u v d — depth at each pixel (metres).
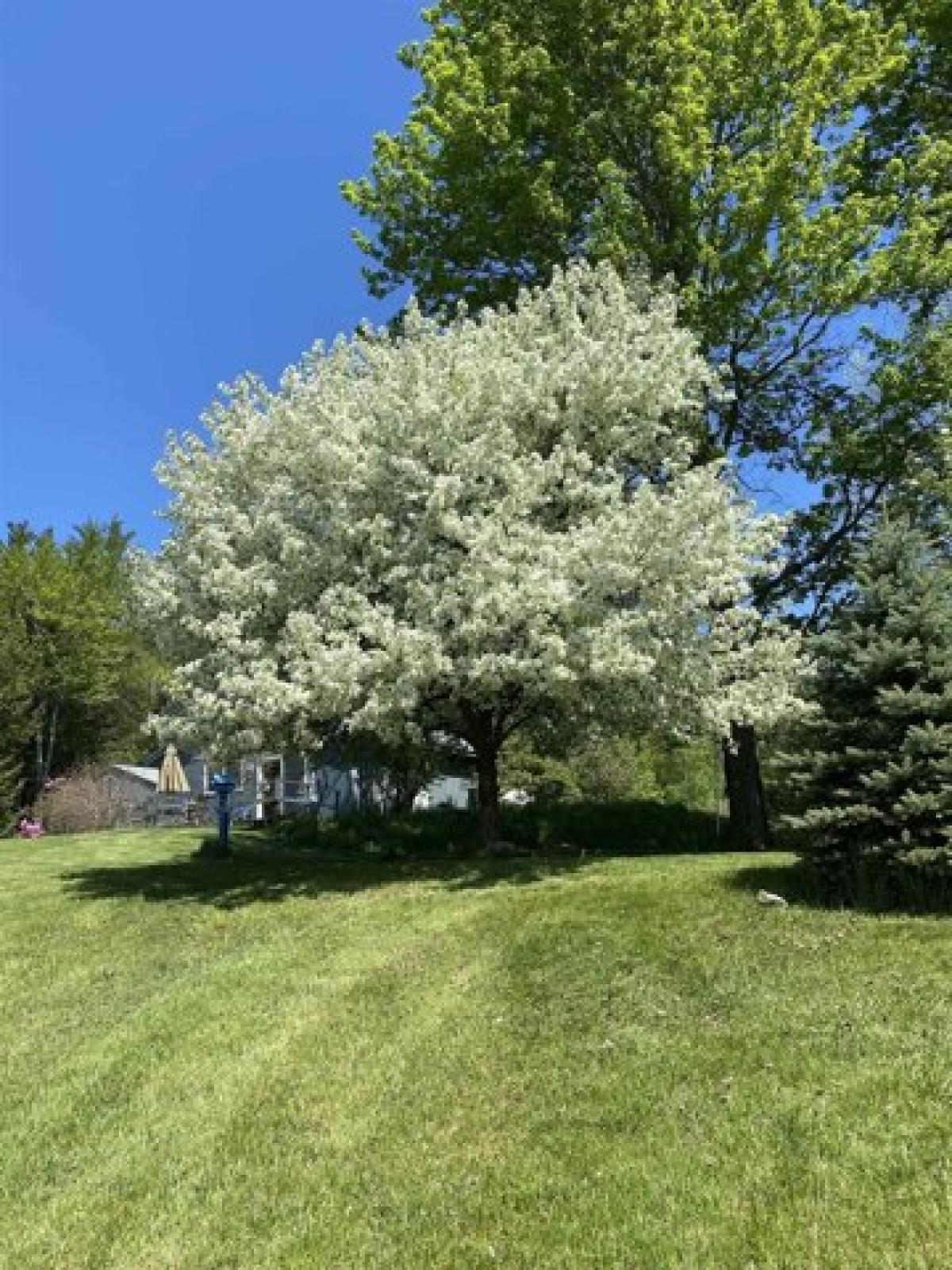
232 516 12.45
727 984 6.70
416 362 12.18
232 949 9.31
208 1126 5.71
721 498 11.35
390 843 16.91
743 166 15.38
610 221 15.49
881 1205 4.02
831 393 18.28
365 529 11.53
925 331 16.08
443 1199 4.67
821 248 15.09
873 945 7.08
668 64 15.62
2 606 38.19
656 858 12.38
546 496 12.16
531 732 15.77
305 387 13.23
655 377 12.44
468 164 16.44
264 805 29.36
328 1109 5.75
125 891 12.16
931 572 8.46
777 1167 4.43
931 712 8.02
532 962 7.72
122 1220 4.90
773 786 11.52
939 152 16.28
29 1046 7.35
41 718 38.34
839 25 16.41
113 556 47.75
